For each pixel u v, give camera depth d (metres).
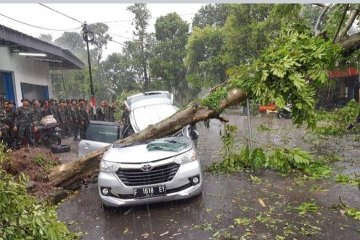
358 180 5.83
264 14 24.20
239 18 24.62
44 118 12.45
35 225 2.78
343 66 8.26
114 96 38.00
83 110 14.48
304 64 6.08
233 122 19.33
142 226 4.66
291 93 6.18
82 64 23.73
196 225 4.50
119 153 5.61
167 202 5.51
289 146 9.80
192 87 34.00
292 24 7.02
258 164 6.89
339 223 4.21
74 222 5.05
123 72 39.12
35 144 11.70
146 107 8.62
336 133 11.58
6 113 10.50
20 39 12.73
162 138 6.41
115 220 5.00
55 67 22.73
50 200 5.72
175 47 34.25
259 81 6.24
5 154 6.70
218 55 30.88
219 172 7.15
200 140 12.51
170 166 5.22
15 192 2.86
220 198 5.49
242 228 4.27
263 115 23.00
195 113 6.79
